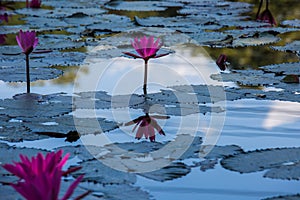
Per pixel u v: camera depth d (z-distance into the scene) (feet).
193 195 9.62
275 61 21.29
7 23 30.78
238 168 10.71
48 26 29.50
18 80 17.98
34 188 7.20
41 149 11.53
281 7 36.60
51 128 13.14
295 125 13.69
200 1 40.37
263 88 17.39
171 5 38.58
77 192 9.41
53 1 40.65
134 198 9.22
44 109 14.70
